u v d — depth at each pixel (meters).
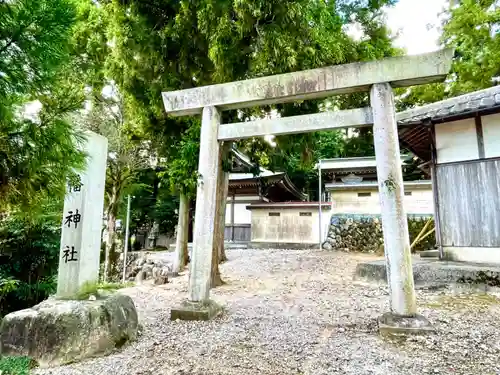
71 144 2.02
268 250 14.66
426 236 12.74
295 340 3.72
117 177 10.95
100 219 4.20
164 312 5.18
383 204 4.04
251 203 17.86
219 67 6.40
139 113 8.88
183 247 10.15
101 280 10.70
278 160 10.80
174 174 6.83
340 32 7.22
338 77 4.42
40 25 1.74
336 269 9.41
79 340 3.23
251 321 4.53
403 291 3.84
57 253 8.26
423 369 2.92
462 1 15.02
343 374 2.84
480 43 14.48
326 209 15.80
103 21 8.71
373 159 19.55
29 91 1.83
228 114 7.37
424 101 17.17
